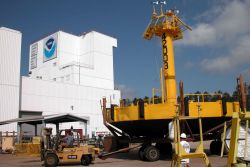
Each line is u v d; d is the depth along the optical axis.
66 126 48.88
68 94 51.69
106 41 69.44
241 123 6.25
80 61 69.56
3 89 40.78
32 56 74.44
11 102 41.34
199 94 18.64
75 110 52.34
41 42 72.19
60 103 50.19
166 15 20.95
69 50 68.69
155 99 20.09
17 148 24.53
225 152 7.09
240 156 6.08
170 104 18.44
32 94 46.38
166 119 18.42
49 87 48.91
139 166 16.08
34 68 73.19
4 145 30.11
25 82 45.72
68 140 17.78
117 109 20.20
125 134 21.08
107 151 21.44
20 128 25.34
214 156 20.38
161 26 20.83
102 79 67.19
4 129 39.94
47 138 17.98
